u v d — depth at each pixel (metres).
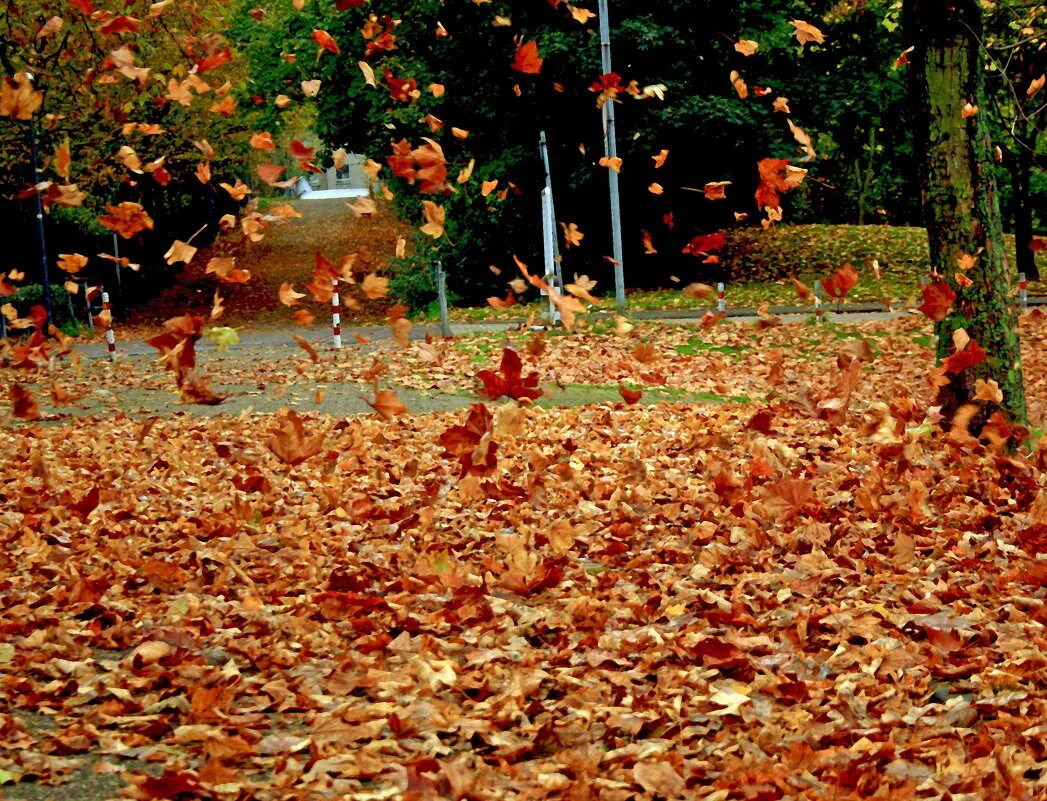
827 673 4.70
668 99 28.33
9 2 10.89
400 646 5.02
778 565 6.29
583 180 28.97
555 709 4.33
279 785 3.64
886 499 7.46
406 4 28.48
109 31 4.78
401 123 29.09
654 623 5.43
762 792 3.52
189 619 5.36
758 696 4.49
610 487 8.37
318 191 78.00
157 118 28.50
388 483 8.93
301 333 25.77
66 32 10.26
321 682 4.62
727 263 33.28
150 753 3.90
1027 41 10.26
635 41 27.09
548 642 5.24
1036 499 6.81
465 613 5.42
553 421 11.80
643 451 9.95
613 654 4.94
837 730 4.09
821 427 11.05
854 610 5.39
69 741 3.96
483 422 4.77
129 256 36.75
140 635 5.21
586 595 5.87
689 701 4.42
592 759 3.81
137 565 6.43
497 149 29.73
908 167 43.09
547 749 4.01
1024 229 31.11
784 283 29.89
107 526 7.42
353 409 13.38
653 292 29.36
